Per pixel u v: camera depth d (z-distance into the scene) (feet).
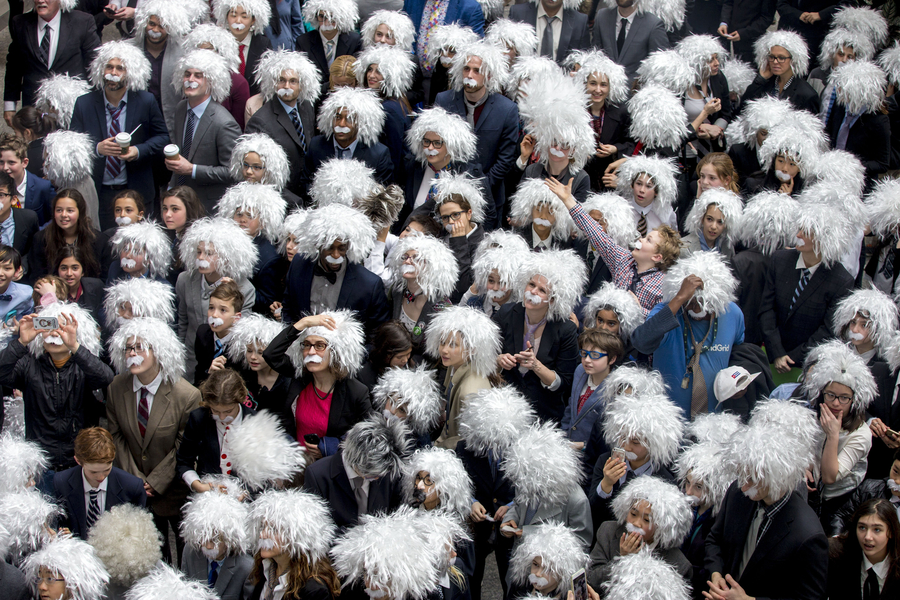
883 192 22.29
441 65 26.18
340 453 15.79
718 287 17.57
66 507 16.74
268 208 21.76
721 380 17.60
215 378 16.81
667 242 19.72
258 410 18.31
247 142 23.48
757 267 20.47
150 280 20.36
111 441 16.61
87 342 18.42
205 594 14.92
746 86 29.27
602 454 16.76
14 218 22.72
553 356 18.56
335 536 15.34
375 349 18.15
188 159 24.76
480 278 19.75
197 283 20.53
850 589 14.70
